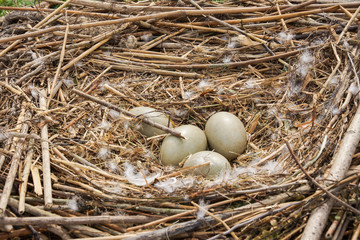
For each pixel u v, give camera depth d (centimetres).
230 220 130
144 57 168
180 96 160
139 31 175
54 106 156
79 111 155
